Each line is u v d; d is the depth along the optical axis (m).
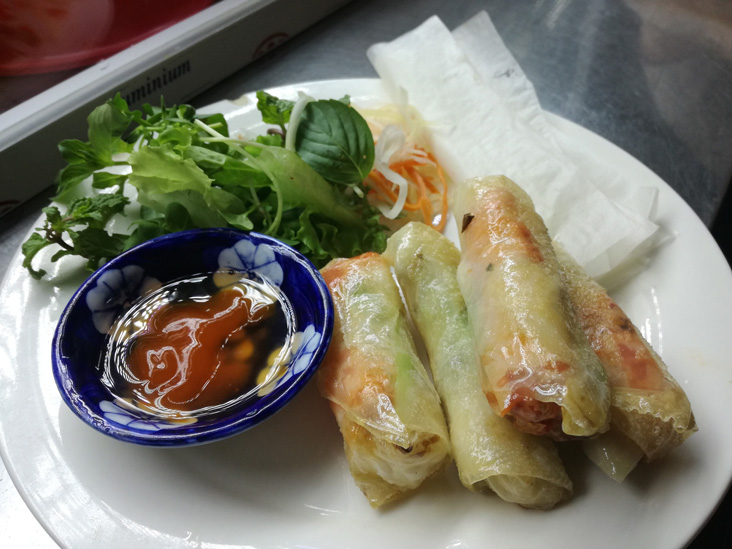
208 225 0.22
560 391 0.14
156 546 0.15
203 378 0.17
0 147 0.26
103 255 0.22
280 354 0.18
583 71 0.35
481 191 0.20
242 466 0.17
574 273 0.19
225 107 0.29
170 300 0.20
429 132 0.27
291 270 0.19
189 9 0.34
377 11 0.40
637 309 0.20
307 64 0.36
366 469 0.15
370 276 0.19
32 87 0.29
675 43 0.37
